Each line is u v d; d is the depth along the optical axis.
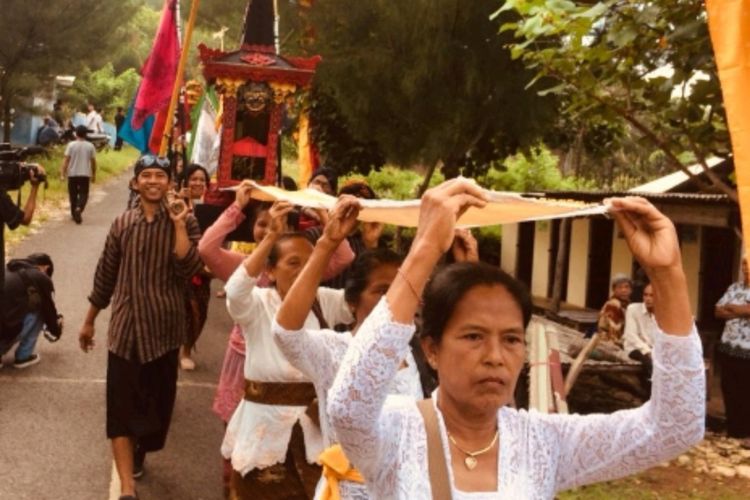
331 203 3.36
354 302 3.62
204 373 8.91
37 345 9.35
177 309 5.73
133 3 24.84
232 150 7.56
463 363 2.21
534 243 15.04
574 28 6.15
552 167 18.27
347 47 12.41
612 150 14.98
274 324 3.07
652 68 6.90
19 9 22.48
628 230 2.25
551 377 6.56
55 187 23.27
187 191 7.69
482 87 12.15
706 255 10.84
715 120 7.04
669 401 2.21
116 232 5.76
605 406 9.11
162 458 6.64
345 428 2.11
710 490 6.62
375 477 2.23
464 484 2.21
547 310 13.05
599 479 2.34
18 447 6.61
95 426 7.15
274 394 4.39
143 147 11.11
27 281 8.38
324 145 14.76
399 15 11.75
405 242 16.14
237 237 6.23
